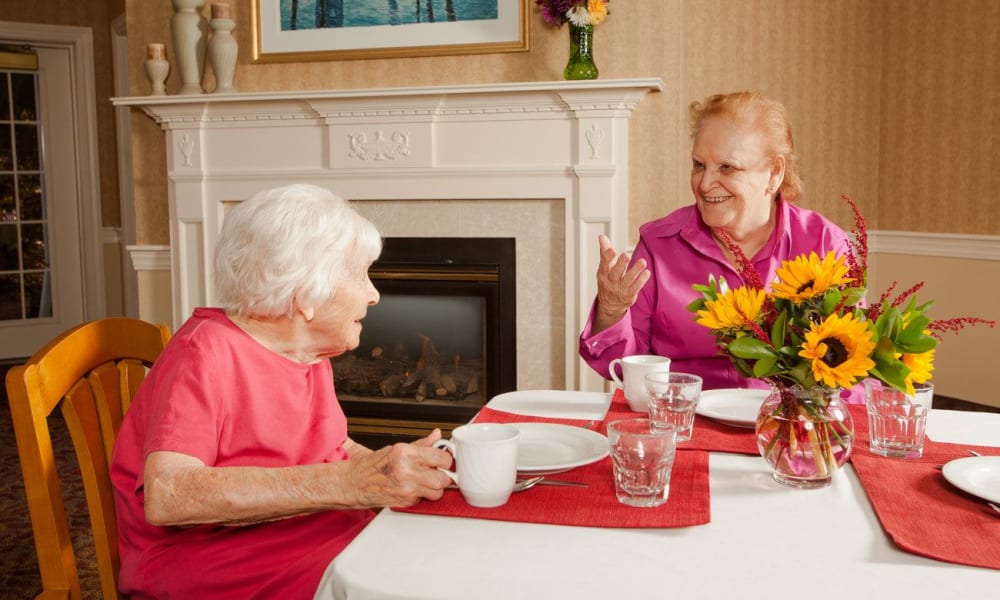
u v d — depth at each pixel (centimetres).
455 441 113
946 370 464
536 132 355
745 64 404
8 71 599
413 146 365
